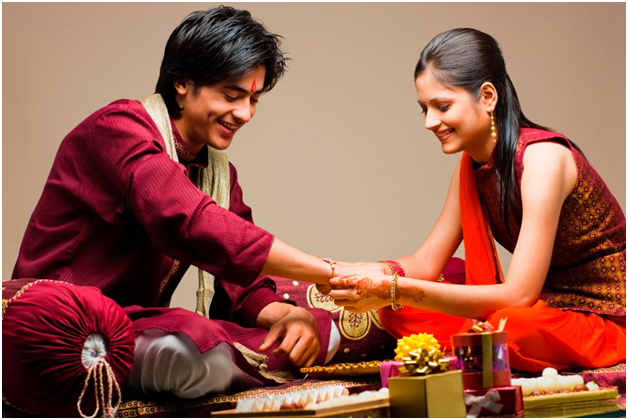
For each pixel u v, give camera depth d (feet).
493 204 8.98
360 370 7.77
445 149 8.68
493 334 6.06
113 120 7.81
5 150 16.89
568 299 8.71
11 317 6.09
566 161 8.43
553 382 6.83
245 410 5.73
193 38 8.09
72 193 7.86
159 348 6.84
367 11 17.37
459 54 8.47
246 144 16.93
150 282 8.25
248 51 8.05
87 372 6.23
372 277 7.80
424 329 8.81
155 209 7.36
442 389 5.59
